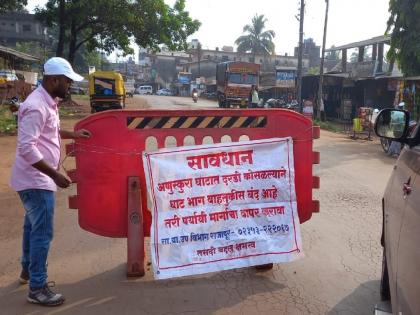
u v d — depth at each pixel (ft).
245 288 12.71
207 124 13.09
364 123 53.67
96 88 77.36
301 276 13.48
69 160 31.96
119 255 15.05
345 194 23.79
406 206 8.25
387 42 87.40
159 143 12.96
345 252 15.40
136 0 89.66
